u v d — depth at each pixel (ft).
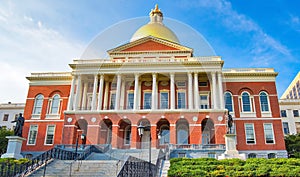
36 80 131.85
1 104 178.91
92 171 49.34
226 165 53.36
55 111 125.90
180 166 53.36
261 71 123.85
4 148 125.08
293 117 178.40
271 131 115.14
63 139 106.52
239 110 118.93
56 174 48.34
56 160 58.08
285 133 175.01
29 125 123.95
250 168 49.42
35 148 119.24
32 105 127.54
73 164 54.19
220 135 97.60
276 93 120.37
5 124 173.68
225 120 98.94
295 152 127.75
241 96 121.39
